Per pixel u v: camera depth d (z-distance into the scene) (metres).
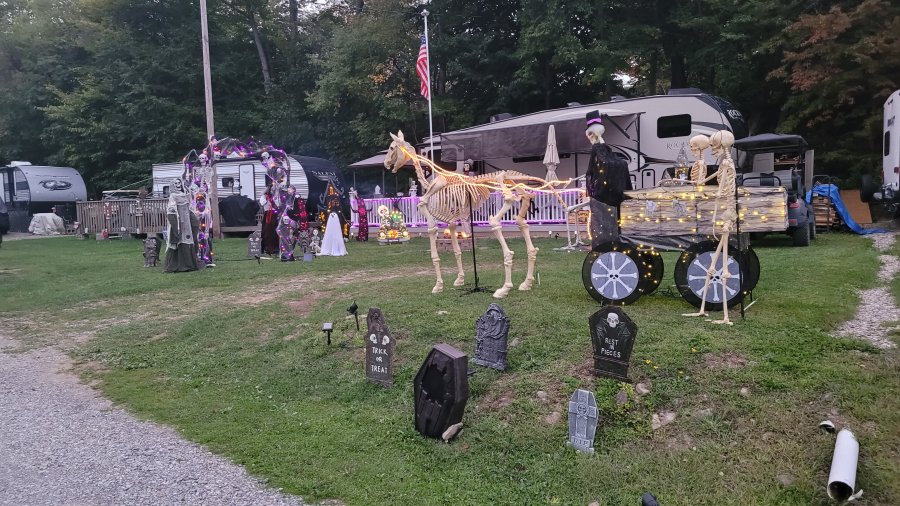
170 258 13.41
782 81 19.34
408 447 5.00
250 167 23.09
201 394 6.41
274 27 33.78
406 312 7.65
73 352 8.00
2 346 8.39
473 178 8.35
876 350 5.19
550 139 13.69
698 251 6.65
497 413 5.24
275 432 5.36
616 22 23.06
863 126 17.47
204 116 32.06
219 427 5.48
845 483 3.62
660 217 7.02
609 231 7.39
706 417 4.65
